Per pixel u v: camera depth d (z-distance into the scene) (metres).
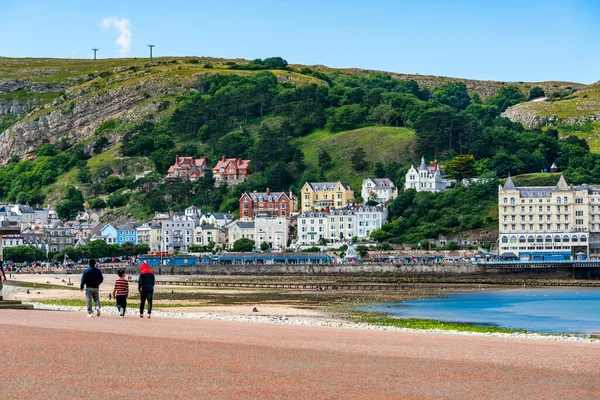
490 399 34.94
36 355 42.75
